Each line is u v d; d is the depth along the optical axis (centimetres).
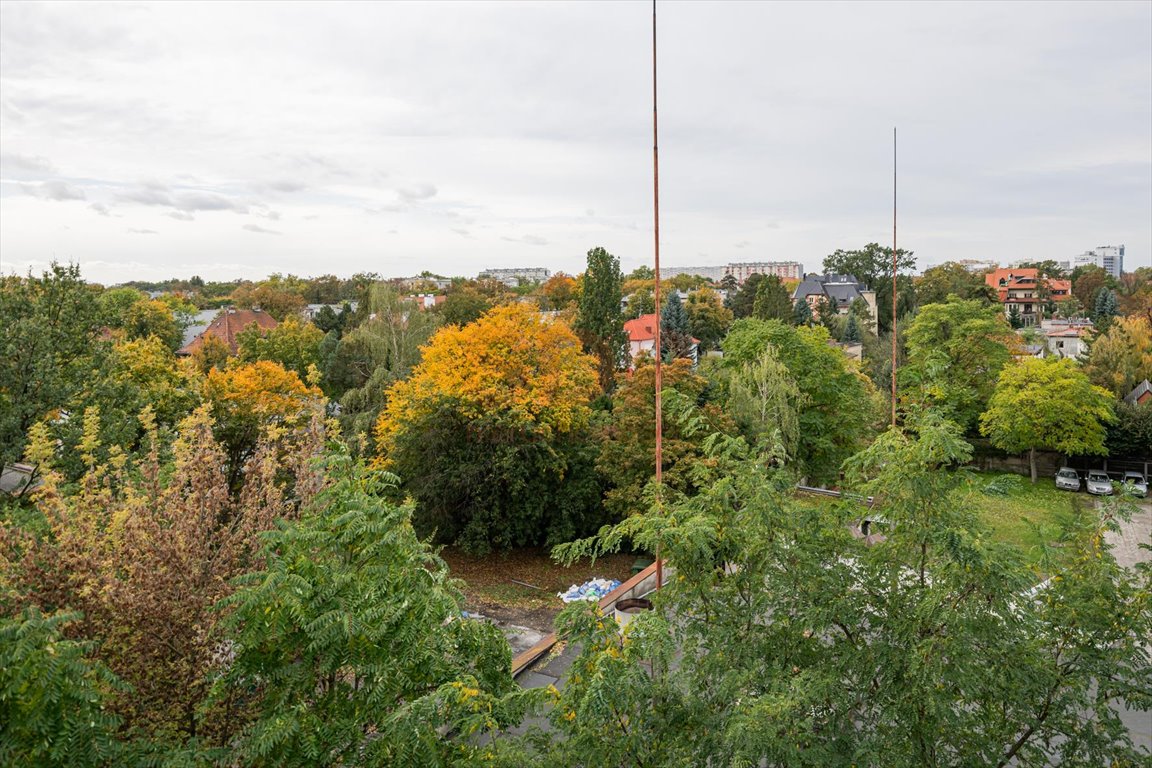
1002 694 634
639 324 8112
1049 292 12050
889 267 14088
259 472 1037
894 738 596
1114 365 5056
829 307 10056
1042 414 3984
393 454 2633
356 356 4734
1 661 455
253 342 5784
